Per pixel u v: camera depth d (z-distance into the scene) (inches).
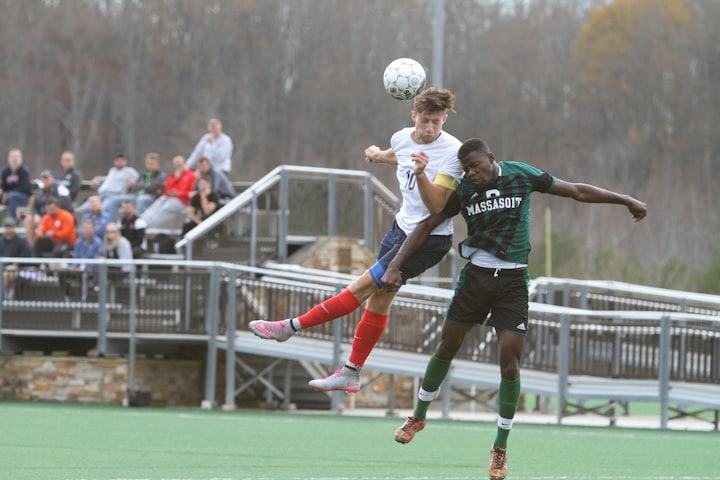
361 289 1389.0
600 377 2637.8
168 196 3376.0
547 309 2645.2
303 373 3115.2
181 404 3043.8
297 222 3385.8
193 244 3221.0
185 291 2896.2
